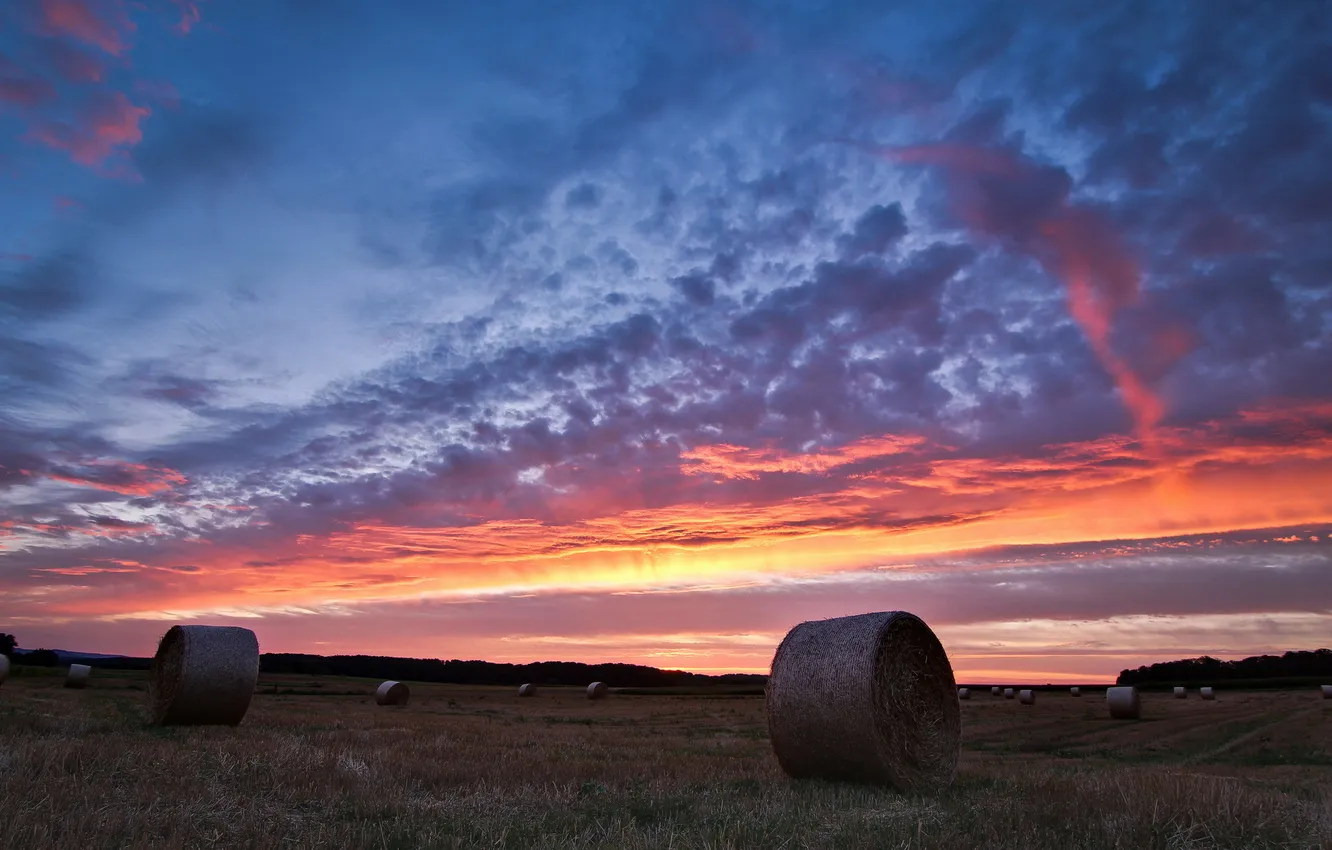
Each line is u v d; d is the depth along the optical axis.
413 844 7.12
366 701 42.59
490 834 7.51
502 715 31.28
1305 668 84.44
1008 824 8.01
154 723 19.66
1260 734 26.16
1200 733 26.73
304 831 7.43
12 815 6.83
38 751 9.95
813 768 12.88
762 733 23.25
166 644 20.33
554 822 8.05
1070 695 66.00
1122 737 25.55
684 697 56.66
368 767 10.84
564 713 33.97
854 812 8.78
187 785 8.95
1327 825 7.96
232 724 19.91
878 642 12.54
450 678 91.38
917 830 7.71
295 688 56.69
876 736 12.20
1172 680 86.62
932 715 13.13
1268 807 8.84
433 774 10.74
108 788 8.50
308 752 11.96
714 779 11.59
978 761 17.86
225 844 6.83
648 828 7.80
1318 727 27.80
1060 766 16.61
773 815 8.50
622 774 11.51
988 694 65.75
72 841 6.26
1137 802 8.98
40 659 66.44
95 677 48.03
